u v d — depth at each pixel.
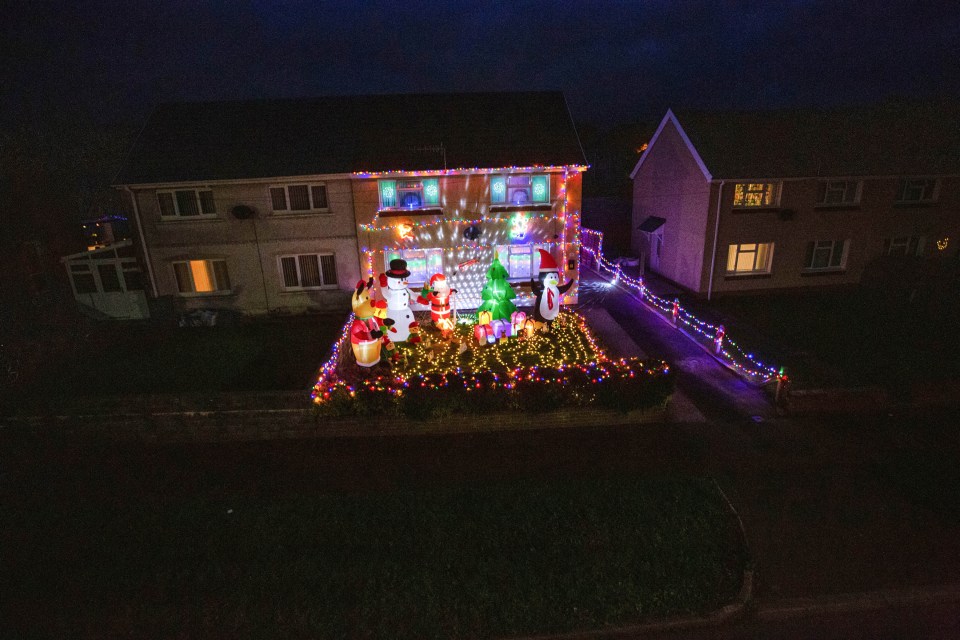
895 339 15.43
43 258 17.53
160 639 6.21
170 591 6.89
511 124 18.69
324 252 18.25
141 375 13.54
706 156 19.31
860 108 22.09
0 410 10.91
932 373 12.95
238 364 14.21
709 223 19.47
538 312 15.73
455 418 11.10
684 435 10.94
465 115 19.06
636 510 8.33
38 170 19.56
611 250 29.55
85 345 15.52
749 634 6.40
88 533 8.09
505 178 17.75
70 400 10.90
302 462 10.18
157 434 11.06
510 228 18.16
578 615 6.45
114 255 18.73
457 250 18.22
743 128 20.53
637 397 11.13
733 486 9.20
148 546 7.76
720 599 6.75
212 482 9.56
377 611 6.50
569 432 11.12
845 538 7.95
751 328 17.28
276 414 10.99
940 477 9.41
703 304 19.98
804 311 18.69
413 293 18.11
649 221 24.05
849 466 9.79
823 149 19.83
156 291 18.27
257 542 7.78
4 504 8.97
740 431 11.09
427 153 17.56
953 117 21.55
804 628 6.50
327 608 6.55
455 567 7.17
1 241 16.47
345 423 11.05
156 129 18.61
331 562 7.30
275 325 17.98
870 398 11.95
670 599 6.70
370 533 7.89
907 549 7.73
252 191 17.47
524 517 8.17
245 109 19.41
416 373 13.58
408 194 17.78
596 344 15.23
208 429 11.06
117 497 9.14
